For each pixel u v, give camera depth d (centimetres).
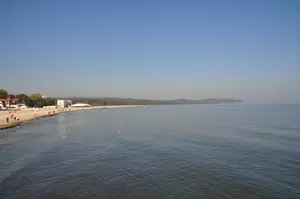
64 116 14362
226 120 10656
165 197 2212
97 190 2356
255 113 16312
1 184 2494
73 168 3070
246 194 2284
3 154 3828
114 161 3422
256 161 3422
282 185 2502
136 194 2269
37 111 16900
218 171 2958
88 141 5103
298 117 12131
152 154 3862
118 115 15588
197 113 17562
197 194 2280
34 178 2678
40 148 4322
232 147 4425
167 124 9012
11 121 8844
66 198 2175
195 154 3856
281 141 5062
